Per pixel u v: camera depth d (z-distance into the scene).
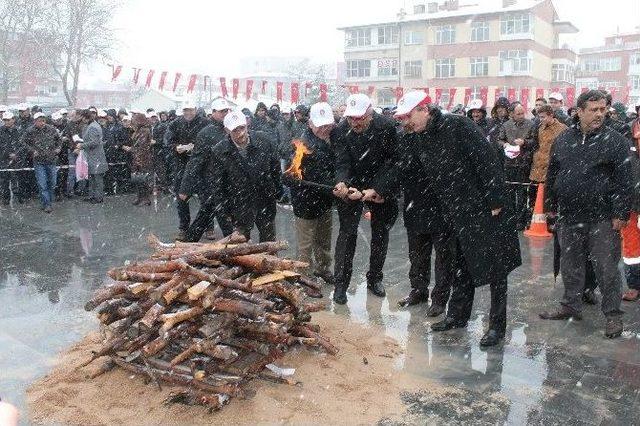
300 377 4.02
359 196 5.29
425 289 5.71
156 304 3.68
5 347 4.59
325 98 15.12
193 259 3.87
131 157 13.27
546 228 8.80
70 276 6.66
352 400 3.75
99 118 13.42
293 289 4.13
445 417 3.57
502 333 4.75
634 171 5.19
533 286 6.29
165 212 11.02
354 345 4.62
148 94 50.72
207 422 3.48
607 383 4.01
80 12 39.28
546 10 49.84
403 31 52.59
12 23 41.47
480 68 49.78
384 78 54.31
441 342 4.75
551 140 8.54
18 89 48.81
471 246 4.62
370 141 5.42
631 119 9.20
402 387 3.95
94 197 12.10
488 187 4.54
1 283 6.38
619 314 4.85
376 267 6.00
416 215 5.33
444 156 4.62
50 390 3.81
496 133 9.55
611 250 4.80
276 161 6.12
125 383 3.88
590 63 75.44
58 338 4.78
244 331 3.87
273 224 6.29
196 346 3.56
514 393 3.87
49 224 9.78
